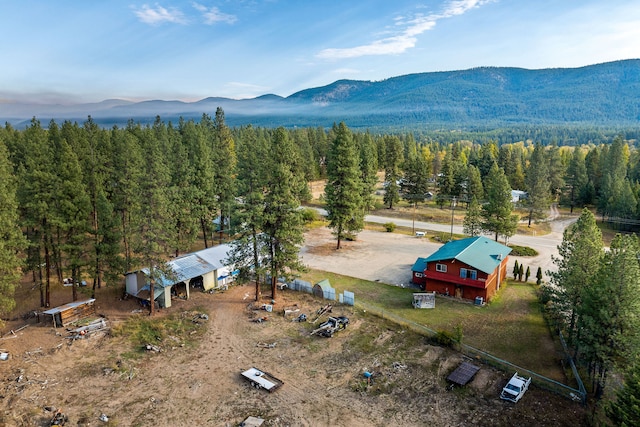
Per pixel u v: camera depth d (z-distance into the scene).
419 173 107.50
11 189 40.75
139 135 93.31
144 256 39.38
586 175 102.06
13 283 38.72
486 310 42.59
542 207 83.06
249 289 47.81
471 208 66.12
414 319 40.34
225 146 96.06
